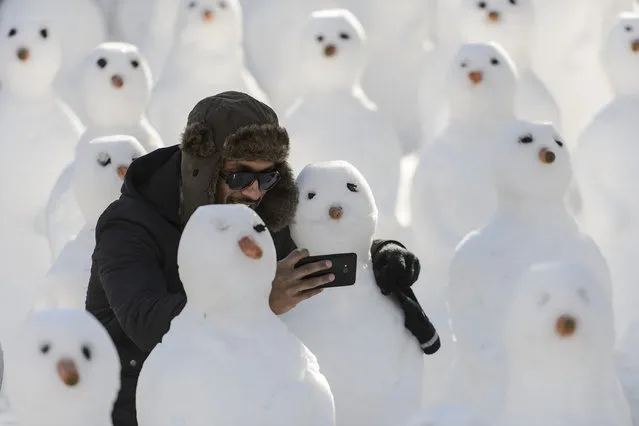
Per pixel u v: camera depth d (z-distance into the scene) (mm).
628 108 22766
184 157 13102
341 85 23250
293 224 15070
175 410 12125
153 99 25062
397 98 30406
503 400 16484
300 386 12320
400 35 30344
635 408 19406
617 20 23406
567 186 18203
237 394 12070
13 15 28766
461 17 25766
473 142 22031
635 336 21406
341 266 13414
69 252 18531
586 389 14375
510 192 18062
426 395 20031
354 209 14961
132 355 13148
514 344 14398
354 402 14641
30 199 23000
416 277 15062
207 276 12297
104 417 12328
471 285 17531
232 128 13031
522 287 14398
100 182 18562
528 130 18141
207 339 12281
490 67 22125
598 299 14312
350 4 30047
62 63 28594
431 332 14914
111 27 30453
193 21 25234
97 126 22500
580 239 18016
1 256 23031
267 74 29250
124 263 12859
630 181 22344
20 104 23438
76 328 12125
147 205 13164
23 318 22891
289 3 29297
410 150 30516
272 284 12836
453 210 21703
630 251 22281
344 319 14781
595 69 27875
